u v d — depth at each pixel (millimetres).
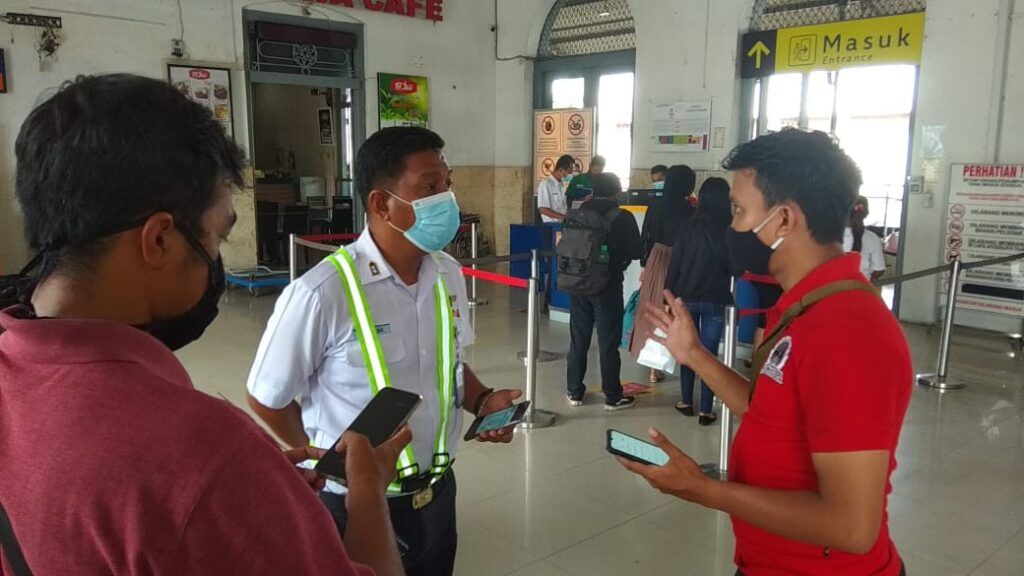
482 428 1630
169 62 7469
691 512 3053
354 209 9500
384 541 857
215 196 739
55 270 688
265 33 8070
